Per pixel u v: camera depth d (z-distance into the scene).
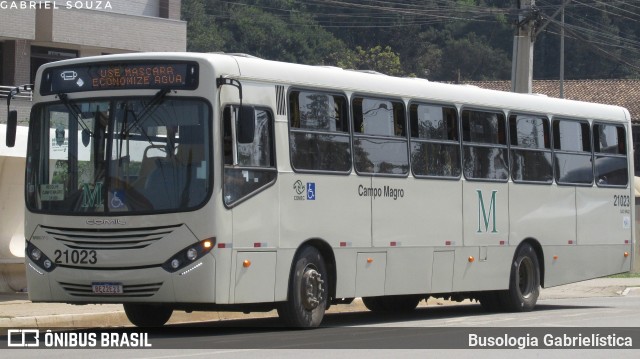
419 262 20.02
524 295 22.86
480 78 84.44
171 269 15.93
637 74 78.69
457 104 21.09
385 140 19.36
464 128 21.25
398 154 19.62
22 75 43.75
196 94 16.16
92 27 44.78
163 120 16.25
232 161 16.31
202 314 22.39
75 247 16.36
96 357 13.65
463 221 21.05
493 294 22.77
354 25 81.94
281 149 17.25
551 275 23.56
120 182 16.25
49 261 16.55
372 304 23.69
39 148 16.94
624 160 25.64
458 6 73.50
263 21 79.00
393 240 19.39
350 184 18.53
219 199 16.02
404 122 19.84
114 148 16.38
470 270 21.27
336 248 18.23
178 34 47.69
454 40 85.00
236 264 16.30
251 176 16.66
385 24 81.56
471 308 24.75
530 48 33.25
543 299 29.30
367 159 18.94
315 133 17.94
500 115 22.19
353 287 18.61
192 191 16.00
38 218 16.67
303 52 78.94
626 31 77.00
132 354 13.96
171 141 16.19
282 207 17.20
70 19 44.09
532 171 22.89
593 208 24.59
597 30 74.62
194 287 15.88
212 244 15.93
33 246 16.73
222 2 81.12
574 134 24.19
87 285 16.28
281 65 17.50
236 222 16.31
